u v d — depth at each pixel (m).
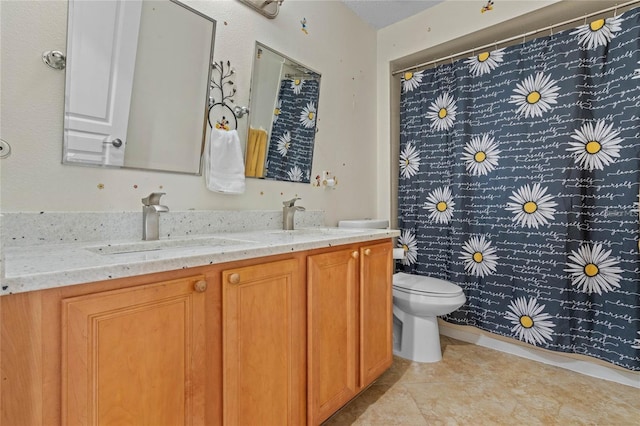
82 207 1.06
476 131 2.01
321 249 1.20
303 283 1.13
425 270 2.27
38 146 0.97
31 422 0.57
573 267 1.69
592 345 1.64
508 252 1.89
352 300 1.34
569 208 1.69
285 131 1.77
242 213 1.51
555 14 1.78
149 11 1.20
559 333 1.71
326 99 2.04
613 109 1.58
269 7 1.61
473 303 2.05
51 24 0.99
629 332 1.53
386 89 2.45
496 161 1.93
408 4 2.16
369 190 2.43
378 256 1.52
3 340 0.54
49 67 0.98
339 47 2.13
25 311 0.56
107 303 0.66
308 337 1.14
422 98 2.28
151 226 1.12
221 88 1.44
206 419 0.83
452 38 2.08
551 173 1.74
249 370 0.94
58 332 0.60
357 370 1.38
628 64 1.53
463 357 1.91
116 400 0.67
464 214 2.06
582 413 1.37
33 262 0.67
